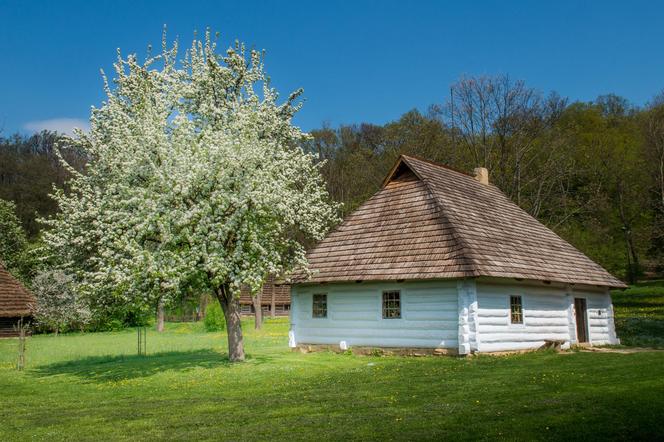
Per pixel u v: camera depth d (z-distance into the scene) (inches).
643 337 1037.2
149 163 651.5
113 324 1697.8
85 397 509.4
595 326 951.0
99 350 995.9
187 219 597.6
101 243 634.2
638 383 421.1
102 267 623.8
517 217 975.6
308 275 761.6
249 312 2679.6
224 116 706.2
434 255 743.1
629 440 273.9
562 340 841.5
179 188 609.9
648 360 577.6
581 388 415.2
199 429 345.4
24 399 507.2
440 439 290.8
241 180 643.5
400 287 771.4
